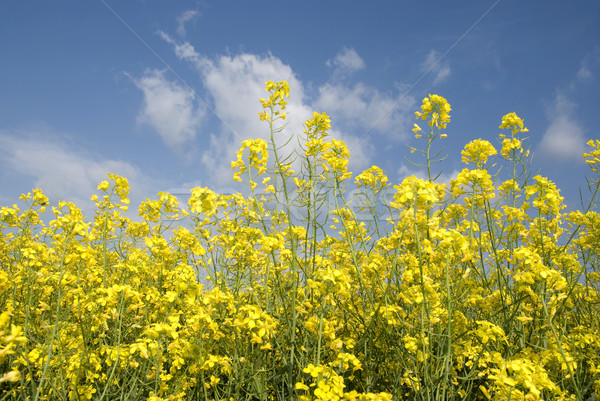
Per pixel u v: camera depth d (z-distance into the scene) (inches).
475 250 40.1
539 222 38.7
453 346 33.4
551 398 30.0
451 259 36.9
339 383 26.6
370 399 26.1
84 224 33.8
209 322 32.8
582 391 32.7
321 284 30.0
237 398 32.6
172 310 35.5
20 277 38.0
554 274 30.3
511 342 34.4
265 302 39.3
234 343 35.6
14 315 34.3
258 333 30.9
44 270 36.7
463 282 37.4
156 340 33.2
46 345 33.4
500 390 28.3
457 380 35.4
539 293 31.8
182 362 33.5
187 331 34.1
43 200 45.3
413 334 34.2
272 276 42.2
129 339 40.6
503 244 42.3
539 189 37.1
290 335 35.9
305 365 33.0
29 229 46.5
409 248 36.6
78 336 35.1
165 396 33.5
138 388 35.4
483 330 31.7
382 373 36.1
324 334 31.4
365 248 39.6
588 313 41.9
